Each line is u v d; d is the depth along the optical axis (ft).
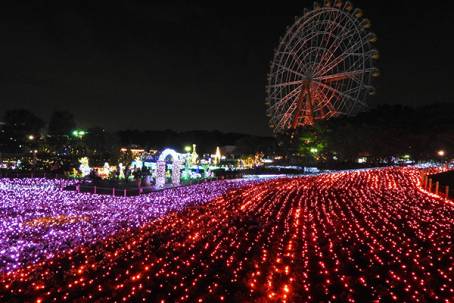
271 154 363.76
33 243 50.49
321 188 121.08
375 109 234.99
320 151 238.07
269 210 80.28
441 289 35.81
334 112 210.18
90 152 260.42
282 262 44.19
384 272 41.11
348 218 70.69
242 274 40.40
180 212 76.69
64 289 36.14
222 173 195.42
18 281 37.73
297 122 234.17
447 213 75.05
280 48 237.25
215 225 64.49
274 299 33.91
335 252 48.42
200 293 35.50
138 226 62.34
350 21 199.93
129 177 144.25
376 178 142.20
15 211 76.07
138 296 34.50
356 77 197.16
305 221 68.03
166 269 41.91
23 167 201.36
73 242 51.57
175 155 136.98
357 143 215.31
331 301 33.78
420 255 46.85
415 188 116.78
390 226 63.46
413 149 209.67
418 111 227.61
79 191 115.03
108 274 39.88
